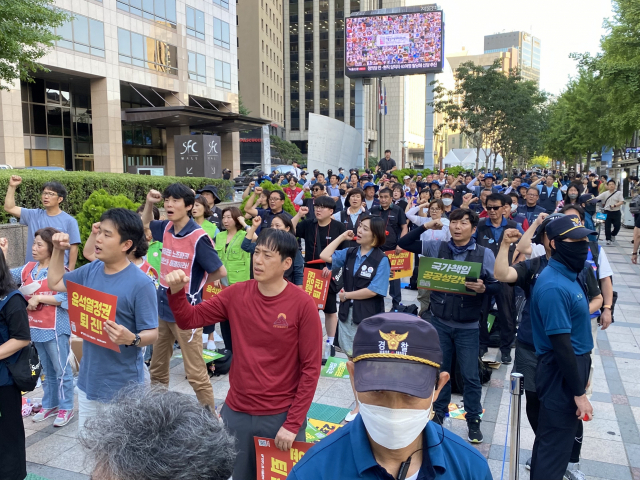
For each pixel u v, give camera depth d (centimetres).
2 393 318
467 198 693
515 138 3647
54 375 473
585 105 3553
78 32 2855
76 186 998
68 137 3269
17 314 318
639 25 1741
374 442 159
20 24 1273
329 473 156
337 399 517
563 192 1886
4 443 320
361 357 154
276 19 7856
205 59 3953
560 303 293
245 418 291
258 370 289
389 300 912
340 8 8681
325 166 2422
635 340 710
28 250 563
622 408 505
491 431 455
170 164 3762
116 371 325
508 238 366
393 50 3347
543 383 308
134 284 326
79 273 344
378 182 1645
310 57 8875
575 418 302
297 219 661
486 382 559
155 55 3438
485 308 461
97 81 3058
